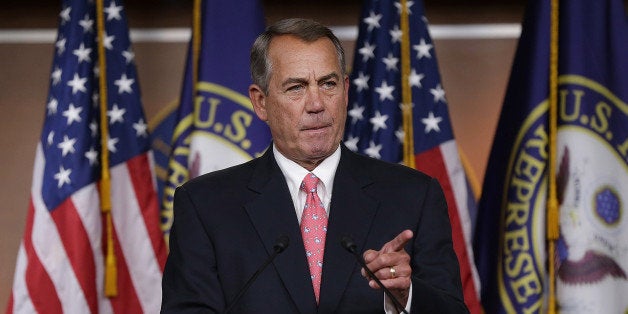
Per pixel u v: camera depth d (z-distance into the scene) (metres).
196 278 7.61
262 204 7.81
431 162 13.15
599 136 12.84
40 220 12.82
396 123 13.17
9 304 12.92
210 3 13.36
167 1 14.92
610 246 12.73
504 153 13.40
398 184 7.95
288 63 7.73
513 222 13.00
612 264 12.70
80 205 12.83
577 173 12.80
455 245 12.98
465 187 13.21
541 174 12.95
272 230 7.68
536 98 13.02
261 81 7.98
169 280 7.86
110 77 13.37
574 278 12.67
